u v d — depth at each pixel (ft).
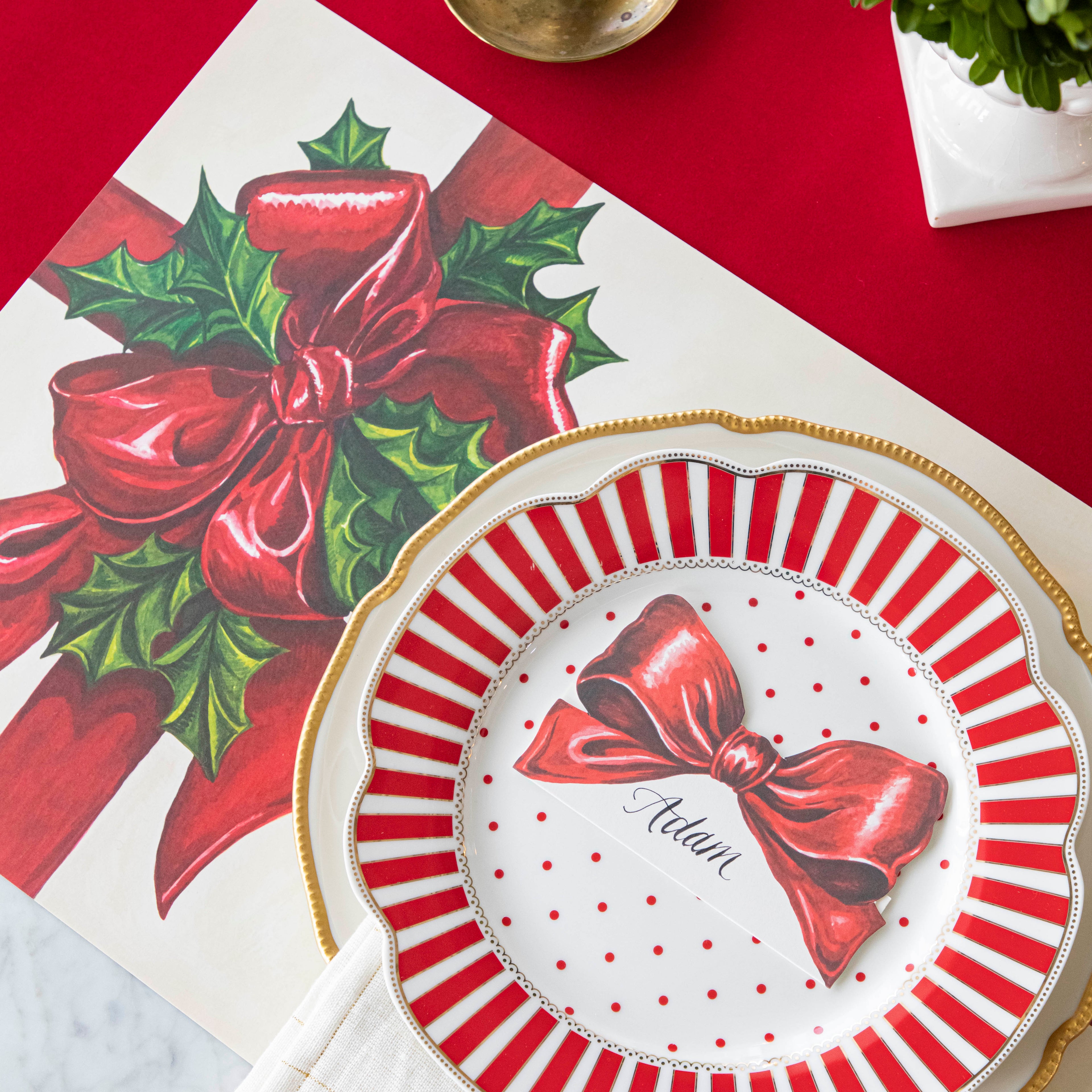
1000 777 2.02
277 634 2.48
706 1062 2.01
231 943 2.34
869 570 2.09
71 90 2.89
